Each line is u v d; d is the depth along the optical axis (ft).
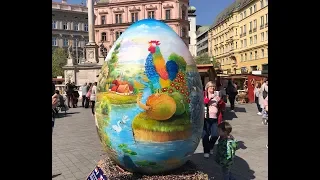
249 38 220.64
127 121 13.02
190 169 14.83
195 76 14.28
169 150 13.20
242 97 82.07
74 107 73.97
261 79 82.84
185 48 14.56
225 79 104.01
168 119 12.96
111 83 13.64
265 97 42.91
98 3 245.86
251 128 38.99
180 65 13.66
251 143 30.07
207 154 24.59
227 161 16.99
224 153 16.99
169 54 13.57
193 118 13.69
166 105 12.90
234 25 246.68
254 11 209.56
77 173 21.34
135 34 14.11
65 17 295.07
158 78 13.07
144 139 12.91
